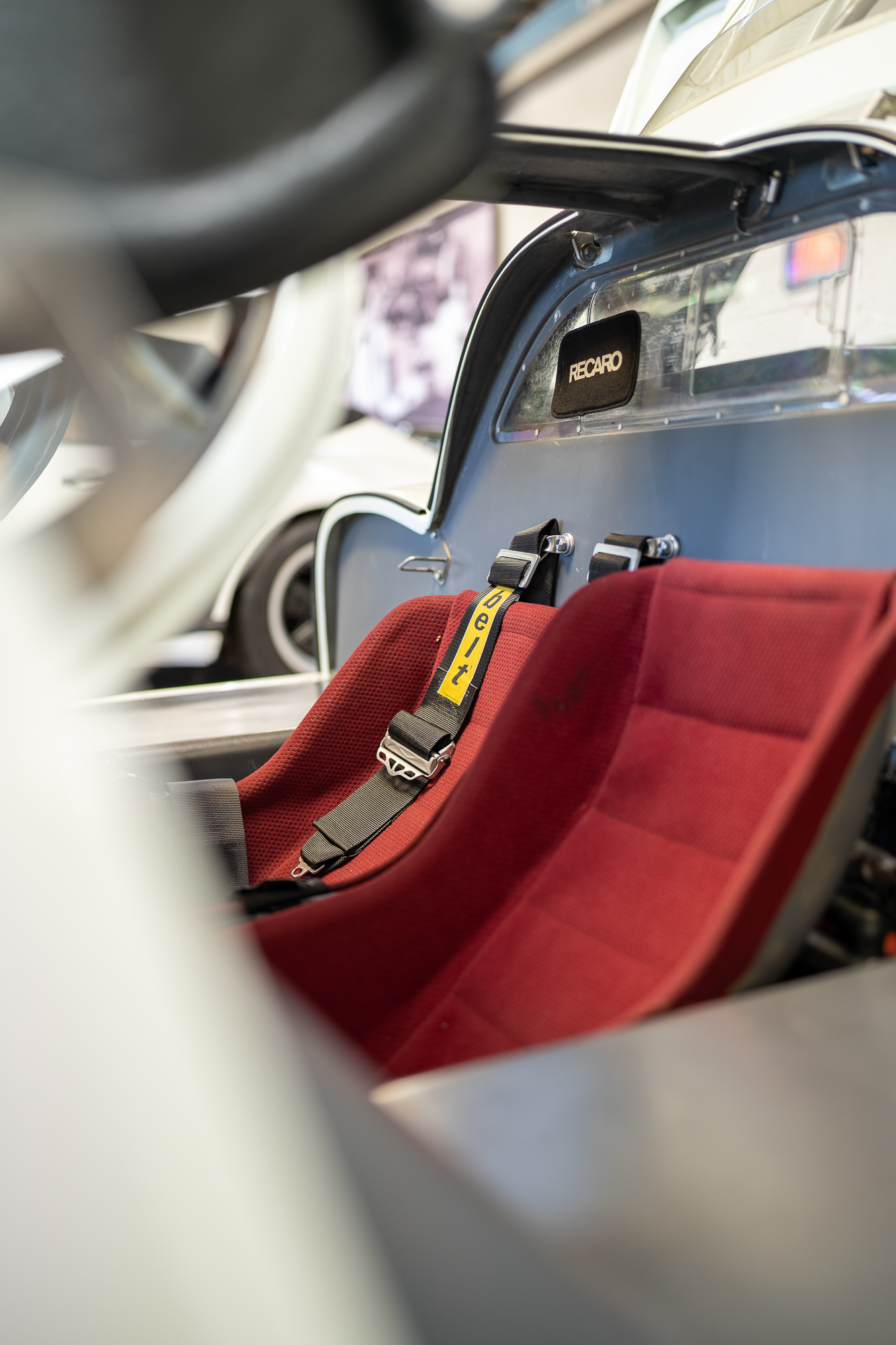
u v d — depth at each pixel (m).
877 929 0.89
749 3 1.58
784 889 0.69
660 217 1.31
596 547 1.42
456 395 1.70
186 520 0.33
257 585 3.15
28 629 0.31
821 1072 0.50
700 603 0.95
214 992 0.33
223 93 0.32
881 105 1.09
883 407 1.03
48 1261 0.26
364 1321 0.27
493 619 1.49
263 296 0.37
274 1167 0.29
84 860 0.32
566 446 1.53
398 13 0.32
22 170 0.32
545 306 1.55
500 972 0.94
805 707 0.83
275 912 1.03
